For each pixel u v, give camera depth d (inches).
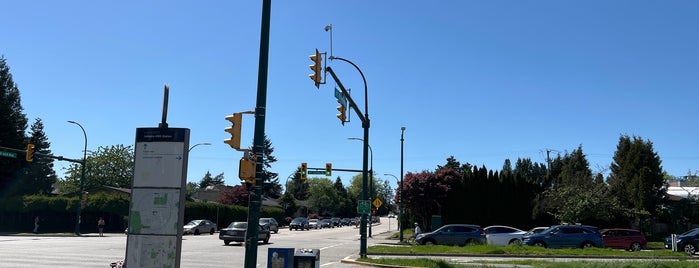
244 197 3238.2
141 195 359.6
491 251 1042.7
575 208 1588.3
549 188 1758.1
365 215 874.1
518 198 1827.0
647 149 1701.5
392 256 1008.2
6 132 2223.2
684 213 1690.5
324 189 5009.8
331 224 3361.2
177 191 355.9
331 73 643.5
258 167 415.5
